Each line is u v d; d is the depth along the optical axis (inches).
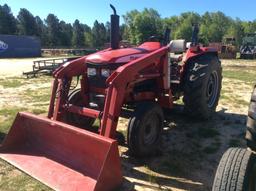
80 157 176.1
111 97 183.6
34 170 178.9
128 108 221.6
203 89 255.3
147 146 202.4
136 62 195.8
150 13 2213.3
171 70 262.7
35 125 194.9
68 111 213.6
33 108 327.9
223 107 335.6
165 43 250.7
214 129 261.0
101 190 155.8
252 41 1357.0
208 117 277.9
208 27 2960.1
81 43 3203.7
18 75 633.6
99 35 3302.2
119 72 185.8
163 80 224.2
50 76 610.5
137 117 194.1
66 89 214.2
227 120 286.0
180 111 288.4
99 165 167.2
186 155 213.2
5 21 2854.3
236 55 1464.1
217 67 273.9
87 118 234.7
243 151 127.3
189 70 257.3
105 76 205.6
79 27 3462.1
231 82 516.4
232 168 118.5
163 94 227.8
